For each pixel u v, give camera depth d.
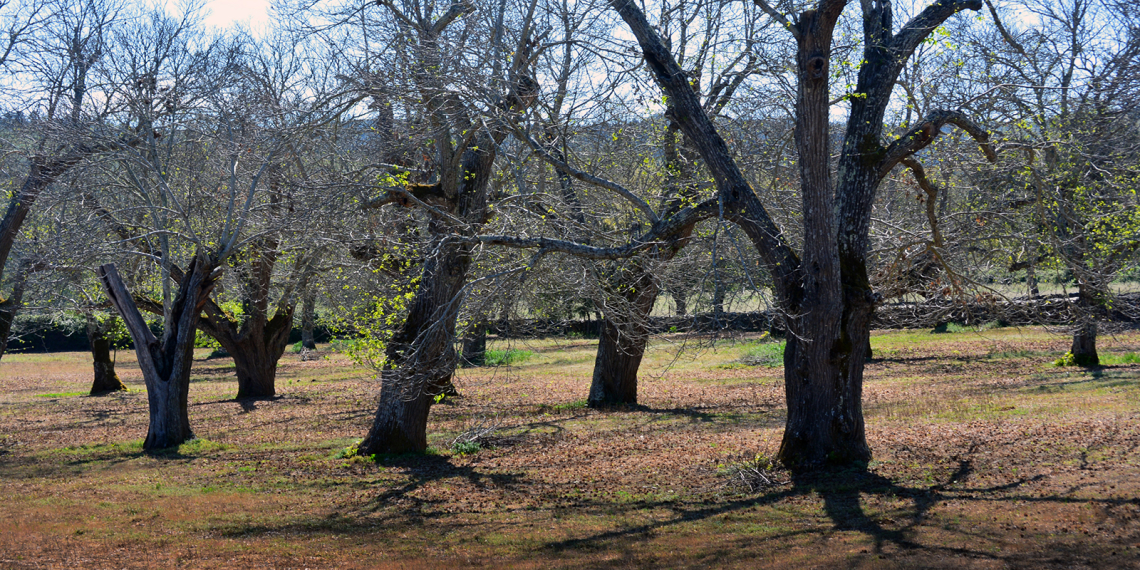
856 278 12.35
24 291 23.48
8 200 22.80
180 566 9.07
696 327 11.64
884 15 12.43
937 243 12.94
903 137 12.16
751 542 9.24
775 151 14.62
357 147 17.47
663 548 9.22
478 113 12.53
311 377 36.34
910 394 21.36
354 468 15.20
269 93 17.31
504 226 13.98
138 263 23.86
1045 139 13.44
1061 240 14.82
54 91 20.66
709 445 15.66
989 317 17.70
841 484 11.59
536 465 14.88
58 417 25.03
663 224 12.70
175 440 18.58
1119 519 8.90
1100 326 18.27
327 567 8.94
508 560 9.00
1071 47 15.44
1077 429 14.09
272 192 18.02
